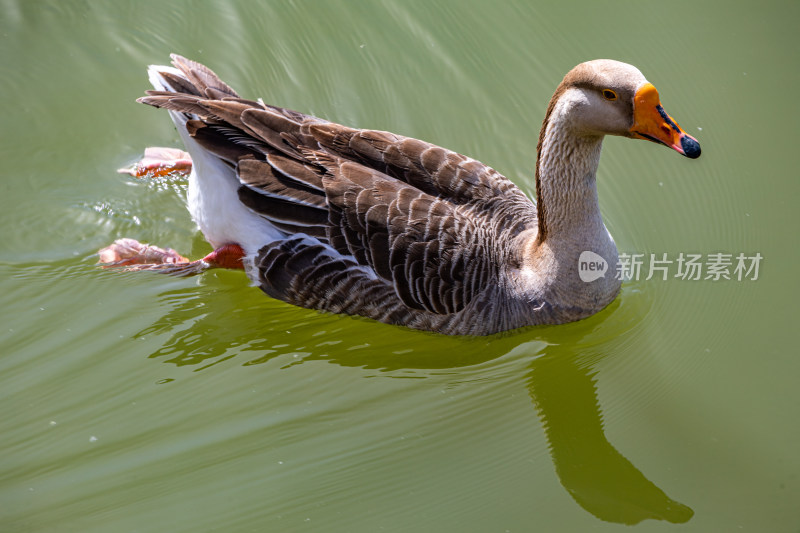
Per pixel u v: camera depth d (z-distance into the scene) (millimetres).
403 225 10711
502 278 11109
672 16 15977
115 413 10719
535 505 9852
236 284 12258
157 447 10367
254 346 11586
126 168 13500
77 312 11734
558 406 11047
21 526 9555
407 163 11258
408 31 15742
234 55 15172
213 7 15742
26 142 13672
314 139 11266
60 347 11352
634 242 13086
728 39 15617
